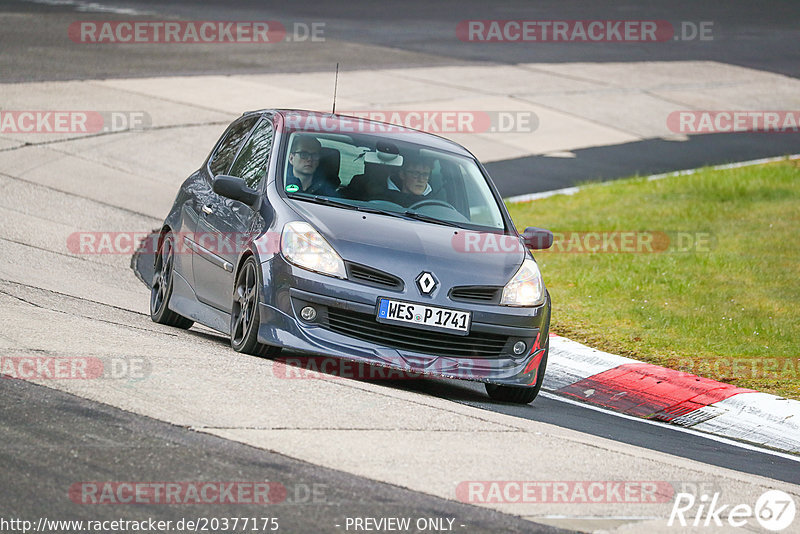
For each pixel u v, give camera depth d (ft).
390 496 62.59
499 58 346.74
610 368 112.98
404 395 86.74
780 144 277.85
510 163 237.86
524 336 93.91
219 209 104.47
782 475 85.25
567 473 71.00
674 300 144.25
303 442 69.92
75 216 167.63
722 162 254.06
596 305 140.77
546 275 156.97
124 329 99.04
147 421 70.44
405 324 90.07
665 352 121.29
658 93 320.50
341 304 89.45
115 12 369.30
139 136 220.43
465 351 92.58
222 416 73.10
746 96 328.29
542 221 191.42
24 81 250.37
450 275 92.12
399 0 462.60
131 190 188.14
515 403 98.22
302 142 103.30
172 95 255.50
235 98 259.80
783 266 163.43
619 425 95.25
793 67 371.76
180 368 83.97
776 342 126.82
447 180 104.78
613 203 206.80
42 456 62.90
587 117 286.25
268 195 97.96
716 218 196.24
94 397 74.08
